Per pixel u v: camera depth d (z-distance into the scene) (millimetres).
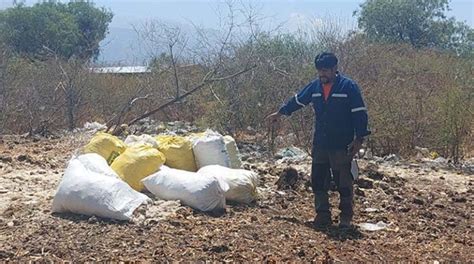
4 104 14359
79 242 6188
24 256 5855
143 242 6227
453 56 21562
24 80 14750
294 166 10367
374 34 36969
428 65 17688
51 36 32250
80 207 6836
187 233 6504
